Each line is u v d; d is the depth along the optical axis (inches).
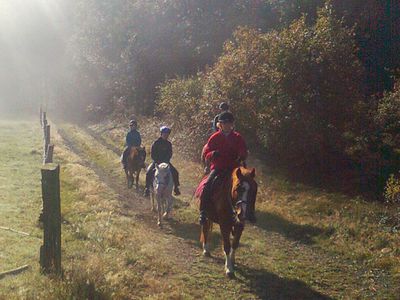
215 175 393.4
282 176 714.2
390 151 692.1
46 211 334.6
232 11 1192.8
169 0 1323.8
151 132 1140.5
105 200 591.5
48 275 327.6
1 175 709.9
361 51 887.1
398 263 413.7
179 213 581.3
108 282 324.5
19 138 1155.9
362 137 678.5
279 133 710.5
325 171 723.4
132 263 389.4
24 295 296.5
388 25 885.8
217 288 363.6
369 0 880.9
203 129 839.1
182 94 982.4
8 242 406.6
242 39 811.4
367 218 526.3
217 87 816.3
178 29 1323.8
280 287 371.6
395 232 480.7
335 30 738.8
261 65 764.0
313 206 583.2
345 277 396.5
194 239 485.1
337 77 715.4
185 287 357.4
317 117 711.7
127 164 724.7
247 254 443.2
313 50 714.2
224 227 380.5
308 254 452.8
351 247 459.2
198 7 1267.2
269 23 1079.6
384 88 853.2
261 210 579.8
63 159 882.8
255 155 798.5
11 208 522.0
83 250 397.1
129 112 1446.9
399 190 550.3
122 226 488.7
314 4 912.9
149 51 1371.8
